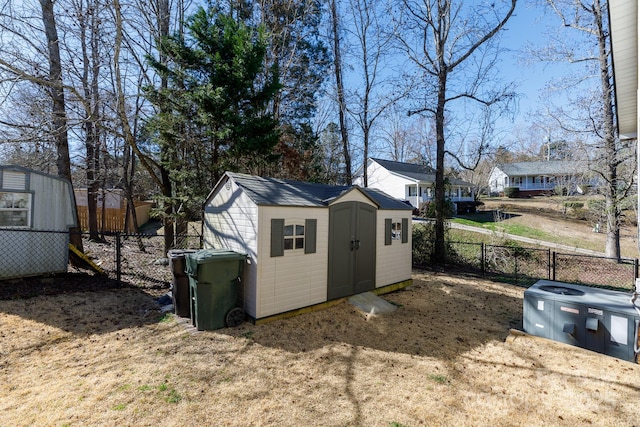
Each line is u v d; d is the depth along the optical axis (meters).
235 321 4.93
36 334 4.32
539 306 4.95
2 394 3.03
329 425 2.79
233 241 5.55
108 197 21.50
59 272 7.10
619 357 4.23
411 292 7.46
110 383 3.26
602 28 11.43
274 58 12.15
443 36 11.73
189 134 8.69
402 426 2.81
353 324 5.32
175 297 5.13
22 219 6.57
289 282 5.38
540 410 3.11
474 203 23.42
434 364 4.06
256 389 3.29
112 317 5.07
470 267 11.00
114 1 6.46
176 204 9.27
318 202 5.87
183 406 2.95
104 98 8.47
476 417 2.97
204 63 8.66
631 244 14.11
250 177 6.04
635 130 6.41
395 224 7.55
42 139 7.05
